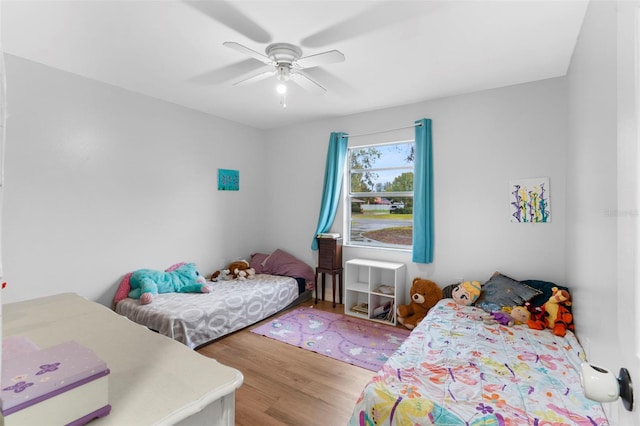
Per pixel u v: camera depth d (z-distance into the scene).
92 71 2.75
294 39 2.22
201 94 3.32
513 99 3.02
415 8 1.87
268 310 3.58
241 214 4.51
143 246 3.35
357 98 3.42
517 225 3.02
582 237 1.96
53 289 2.70
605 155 1.38
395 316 3.40
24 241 2.54
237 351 2.79
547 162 2.87
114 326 1.39
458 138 3.31
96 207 2.96
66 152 2.76
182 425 0.82
